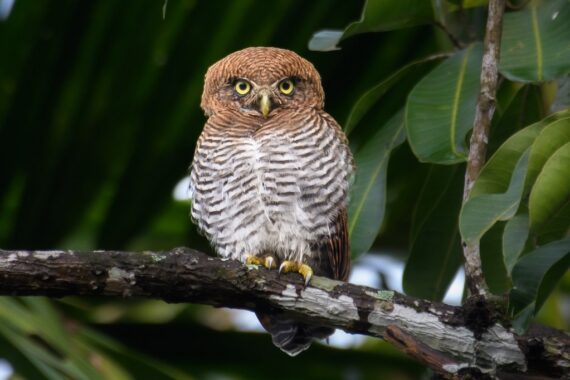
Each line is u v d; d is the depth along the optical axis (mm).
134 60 10805
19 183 11266
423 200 10008
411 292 9789
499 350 7773
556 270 7332
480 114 8031
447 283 9766
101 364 9531
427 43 10922
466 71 8930
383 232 12430
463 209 7301
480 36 9922
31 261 7742
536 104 9516
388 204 11906
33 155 10898
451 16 9891
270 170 10234
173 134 11008
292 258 10477
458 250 9758
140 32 10711
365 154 9602
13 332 9117
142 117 10945
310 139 10289
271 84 10703
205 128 10719
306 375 11461
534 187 7145
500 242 9281
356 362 11531
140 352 11234
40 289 7781
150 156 10961
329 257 10516
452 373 7258
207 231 10750
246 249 10539
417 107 8805
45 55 10703
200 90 11086
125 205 10953
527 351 7719
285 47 11086
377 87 9328
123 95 10883
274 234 10383
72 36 10672
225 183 10375
